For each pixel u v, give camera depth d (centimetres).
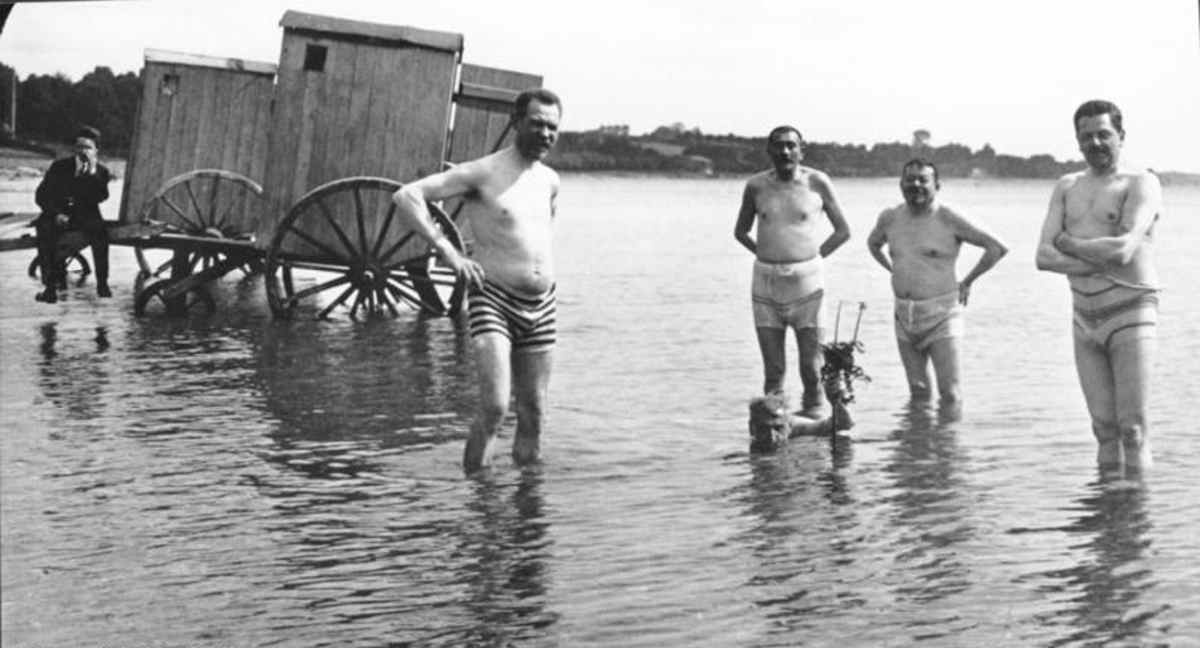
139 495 827
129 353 1441
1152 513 764
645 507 793
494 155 898
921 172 1111
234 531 746
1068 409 1112
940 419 1071
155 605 616
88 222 1791
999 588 627
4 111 9656
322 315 1733
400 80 1692
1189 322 1767
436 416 1093
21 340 1535
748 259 3212
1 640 571
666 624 583
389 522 763
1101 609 593
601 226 5331
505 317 895
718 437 1011
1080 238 858
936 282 1126
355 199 1672
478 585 644
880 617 588
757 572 659
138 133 1842
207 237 1822
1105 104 850
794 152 1120
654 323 1797
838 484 850
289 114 1700
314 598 626
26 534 739
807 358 1130
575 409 1133
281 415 1095
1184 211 7706
